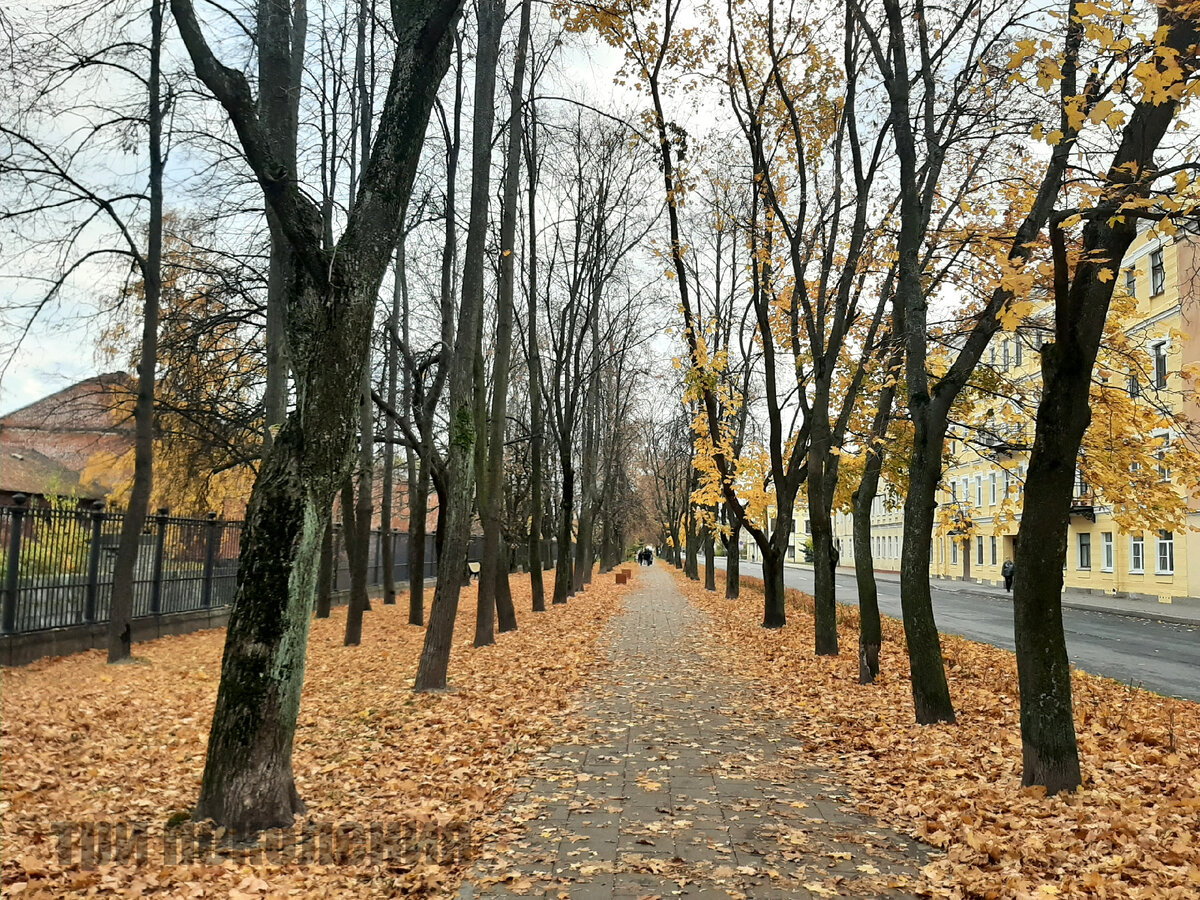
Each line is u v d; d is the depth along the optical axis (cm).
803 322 1558
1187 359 2455
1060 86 693
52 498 1845
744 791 607
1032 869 440
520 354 2861
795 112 1329
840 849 485
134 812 551
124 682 1096
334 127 1582
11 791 600
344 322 546
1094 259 548
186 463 2125
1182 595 2864
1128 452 1056
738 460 1800
